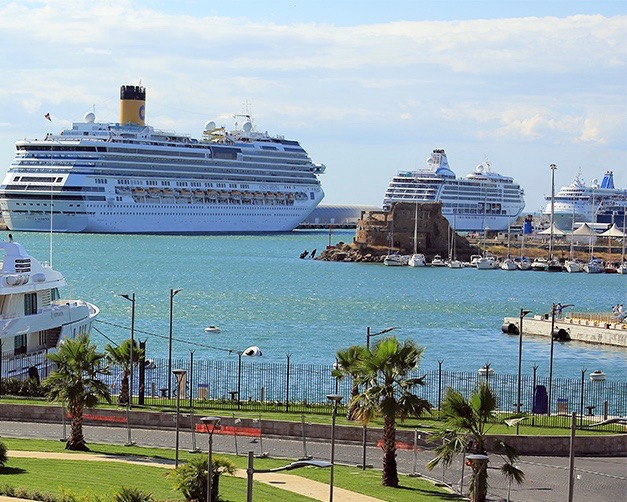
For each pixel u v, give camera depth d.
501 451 78.88
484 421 75.31
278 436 101.88
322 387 146.88
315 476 85.44
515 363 183.12
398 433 99.38
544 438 97.31
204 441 98.81
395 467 84.25
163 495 73.88
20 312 130.50
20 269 131.62
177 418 82.88
